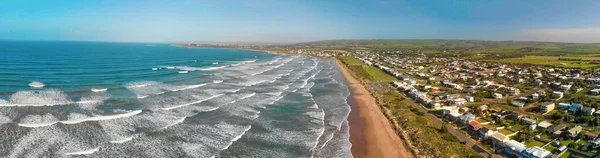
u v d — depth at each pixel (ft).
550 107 205.16
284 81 344.28
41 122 157.58
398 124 191.01
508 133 164.96
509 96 261.85
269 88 295.48
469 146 150.82
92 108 189.57
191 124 177.06
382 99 259.80
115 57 574.97
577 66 448.65
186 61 543.39
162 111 195.62
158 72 363.56
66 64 403.95
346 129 184.44
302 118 202.08
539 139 151.84
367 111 224.94
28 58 475.72
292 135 170.71
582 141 148.36
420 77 391.86
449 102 235.61
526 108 217.77
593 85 292.20
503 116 191.93
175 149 143.23
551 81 331.98
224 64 516.32
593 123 170.71
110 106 197.26
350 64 562.25
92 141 142.92
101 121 167.53
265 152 147.33
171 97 233.35
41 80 266.57
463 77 375.25
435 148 148.66
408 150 154.20
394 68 493.77
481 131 161.79
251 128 178.09
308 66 540.52
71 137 144.77
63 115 171.42
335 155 148.05
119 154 133.28
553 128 160.35
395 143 163.63
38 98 202.69
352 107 236.02
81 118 168.66
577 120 177.47
